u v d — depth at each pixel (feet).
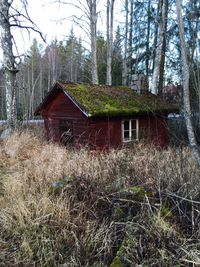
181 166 16.83
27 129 32.71
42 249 11.55
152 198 13.38
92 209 13.88
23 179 17.57
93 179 16.08
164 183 15.19
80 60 100.48
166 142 32.19
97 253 11.36
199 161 16.94
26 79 122.01
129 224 11.85
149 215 12.04
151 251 10.66
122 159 20.68
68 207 13.66
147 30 52.90
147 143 29.22
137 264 10.08
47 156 23.38
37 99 113.19
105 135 28.37
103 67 73.82
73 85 29.96
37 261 11.25
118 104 28.94
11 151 24.89
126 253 10.67
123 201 13.71
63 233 12.39
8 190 15.80
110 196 14.38
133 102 30.48
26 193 15.47
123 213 13.10
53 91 30.91
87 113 25.73
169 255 10.48
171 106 32.40
